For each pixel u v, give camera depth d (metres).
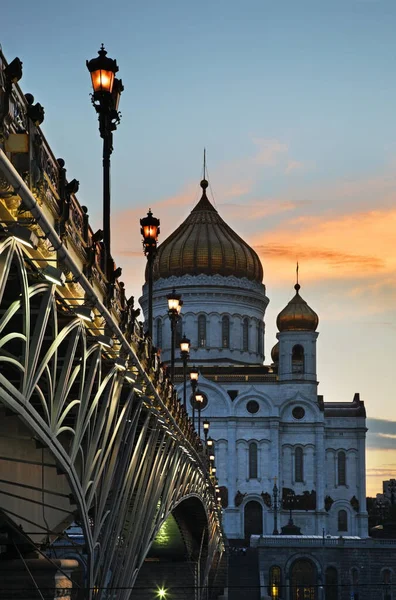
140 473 38.53
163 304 173.62
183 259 174.75
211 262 174.25
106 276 24.81
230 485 161.75
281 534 153.75
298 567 132.50
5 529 26.66
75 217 20.94
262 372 169.62
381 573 132.38
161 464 44.41
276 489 155.88
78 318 20.48
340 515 165.00
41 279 18.11
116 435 30.30
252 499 161.38
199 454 65.50
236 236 180.38
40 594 24.75
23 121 16.45
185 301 173.12
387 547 132.88
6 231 15.82
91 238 22.73
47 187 17.50
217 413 163.75
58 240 18.08
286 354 166.62
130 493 35.62
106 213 26.88
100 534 32.59
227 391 165.38
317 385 166.12
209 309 172.88
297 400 164.75
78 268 20.17
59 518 29.00
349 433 167.38
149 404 33.78
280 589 131.25
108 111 26.61
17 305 16.50
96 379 26.58
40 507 27.02
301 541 133.00
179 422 46.66
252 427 163.62
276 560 132.12
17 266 16.62
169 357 170.88
